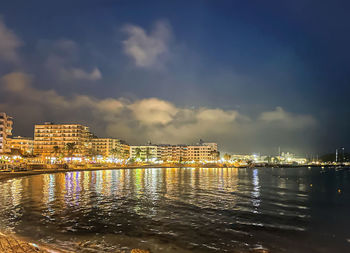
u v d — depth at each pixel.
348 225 23.00
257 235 19.83
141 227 21.20
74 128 190.25
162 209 28.56
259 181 71.06
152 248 16.73
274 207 31.00
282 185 60.81
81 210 27.36
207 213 26.81
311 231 21.09
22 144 188.50
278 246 17.67
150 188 49.34
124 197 37.03
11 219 23.08
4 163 89.94
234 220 24.06
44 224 21.62
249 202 34.16
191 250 16.58
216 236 19.34
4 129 132.62
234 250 16.77
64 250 15.87
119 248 16.56
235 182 65.62
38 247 15.91
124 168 149.00
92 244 17.14
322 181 77.94
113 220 23.28
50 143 190.38
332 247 17.62
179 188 50.03
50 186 49.69
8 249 14.73
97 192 42.28
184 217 24.84
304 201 36.69
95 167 137.25
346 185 64.56
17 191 41.84
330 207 32.25
